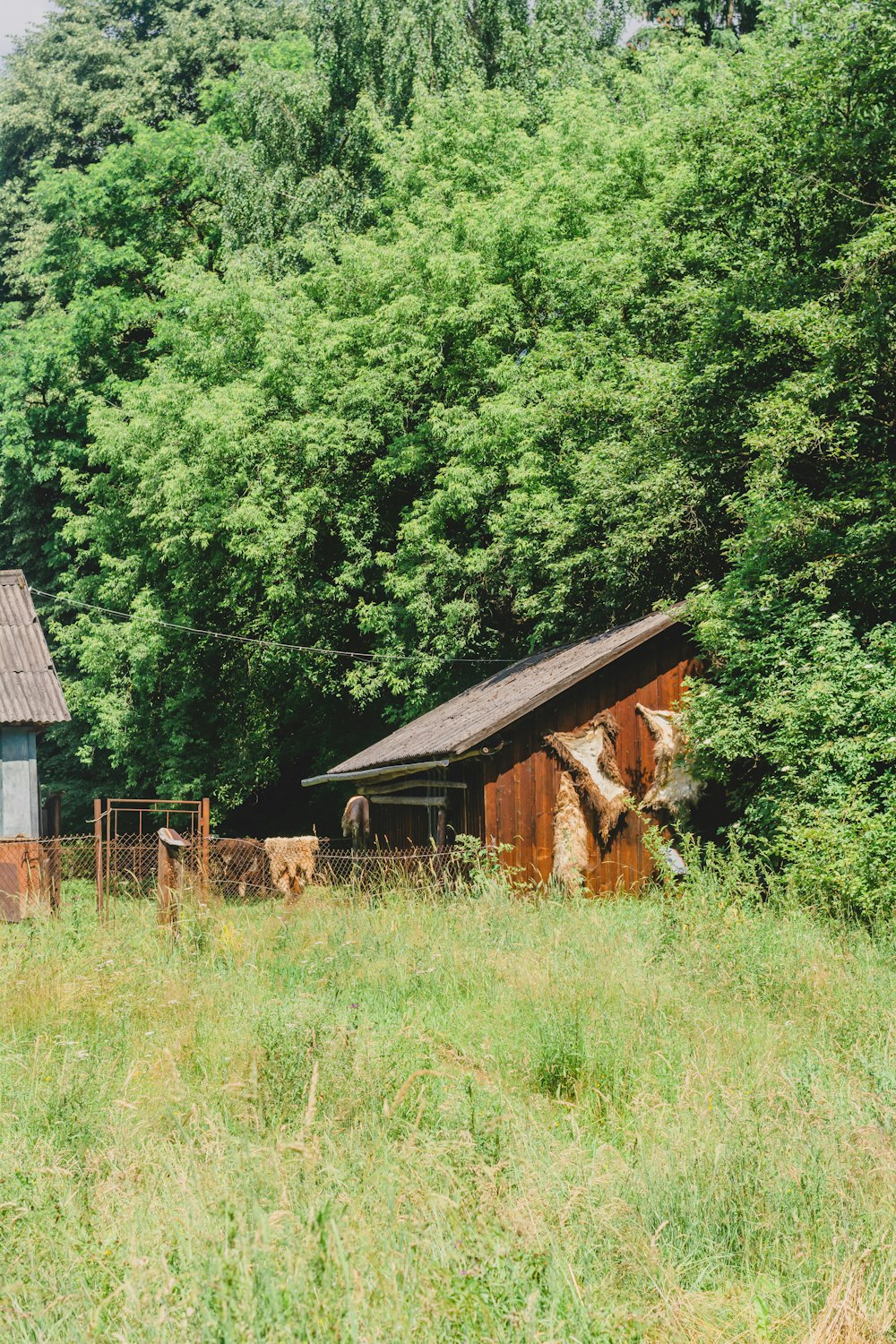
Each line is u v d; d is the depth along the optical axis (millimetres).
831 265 17641
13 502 38688
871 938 11258
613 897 17344
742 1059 7375
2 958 11477
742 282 20000
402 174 28688
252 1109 6445
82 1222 4926
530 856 17578
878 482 17641
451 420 25031
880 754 14258
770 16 23109
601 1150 5824
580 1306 4062
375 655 26312
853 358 17562
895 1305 4297
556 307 25969
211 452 26719
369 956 11422
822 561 16531
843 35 19031
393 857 16562
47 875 17375
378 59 31734
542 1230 4625
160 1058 7625
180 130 37531
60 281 37656
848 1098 6285
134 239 37000
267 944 12258
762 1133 5773
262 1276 3867
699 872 13297
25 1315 3994
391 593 27656
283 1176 5051
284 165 32531
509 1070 7426
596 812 17609
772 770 17141
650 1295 4457
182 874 13867
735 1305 4461
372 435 26250
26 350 36906
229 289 29406
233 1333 3645
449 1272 4094
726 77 25031
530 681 19344
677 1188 5266
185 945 11891
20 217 43594
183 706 31188
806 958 9945
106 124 42344
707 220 22344
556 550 22734
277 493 26938
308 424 26328
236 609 30328
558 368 24531
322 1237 4012
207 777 31047
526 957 10617
